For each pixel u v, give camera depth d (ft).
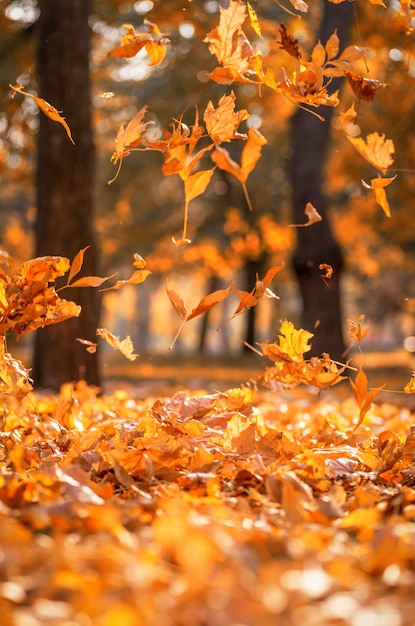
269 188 96.02
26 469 10.55
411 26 12.36
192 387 30.37
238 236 96.48
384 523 7.82
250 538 6.42
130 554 5.90
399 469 10.71
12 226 104.99
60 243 28.81
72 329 28.30
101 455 9.97
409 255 108.37
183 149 10.52
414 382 11.27
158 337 284.00
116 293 161.48
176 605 4.87
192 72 69.97
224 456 10.56
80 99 29.04
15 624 4.60
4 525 6.25
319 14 49.60
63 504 7.27
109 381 55.31
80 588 5.15
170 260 107.86
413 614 4.78
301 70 10.64
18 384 11.51
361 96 10.61
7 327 11.29
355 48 10.60
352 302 203.00
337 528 7.48
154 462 9.74
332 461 10.54
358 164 69.41
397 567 5.79
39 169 29.35
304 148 47.96
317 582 5.20
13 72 37.17
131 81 76.28
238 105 69.92
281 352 11.44
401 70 41.91
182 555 5.54
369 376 62.64
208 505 8.07
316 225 47.67
